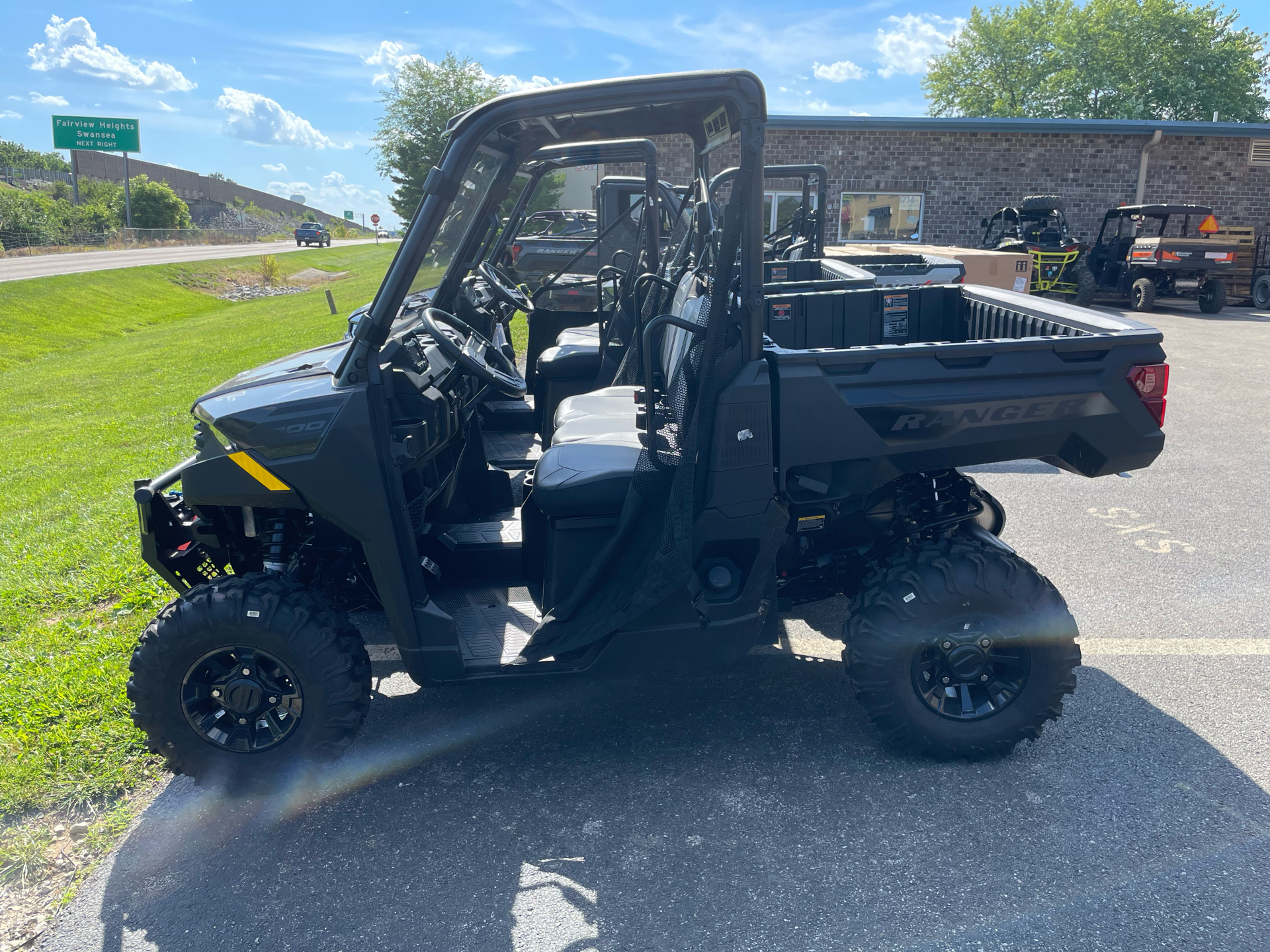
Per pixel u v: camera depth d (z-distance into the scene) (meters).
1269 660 3.47
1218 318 15.14
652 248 4.75
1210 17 38.84
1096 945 2.09
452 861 2.48
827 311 4.27
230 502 2.74
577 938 2.18
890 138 18.47
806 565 3.21
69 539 5.33
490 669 2.77
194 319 27.61
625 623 2.73
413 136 32.25
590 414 3.57
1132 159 18.75
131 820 2.74
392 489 2.66
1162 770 2.78
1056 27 39.91
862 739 3.02
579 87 2.53
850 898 2.27
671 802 2.71
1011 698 2.81
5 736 3.12
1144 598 4.05
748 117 2.50
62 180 87.44
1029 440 2.83
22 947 2.25
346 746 2.78
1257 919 2.15
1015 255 9.88
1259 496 5.42
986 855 2.42
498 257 4.75
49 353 21.27
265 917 2.30
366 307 3.59
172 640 2.64
